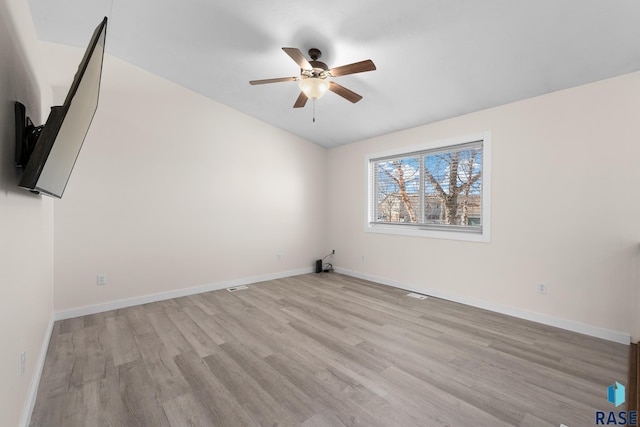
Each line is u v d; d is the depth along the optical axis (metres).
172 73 3.49
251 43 2.79
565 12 1.93
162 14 2.51
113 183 3.29
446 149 3.70
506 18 2.04
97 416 1.62
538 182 2.91
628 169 2.44
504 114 3.15
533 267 2.96
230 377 1.99
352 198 4.96
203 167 3.96
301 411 1.67
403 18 2.20
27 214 1.69
